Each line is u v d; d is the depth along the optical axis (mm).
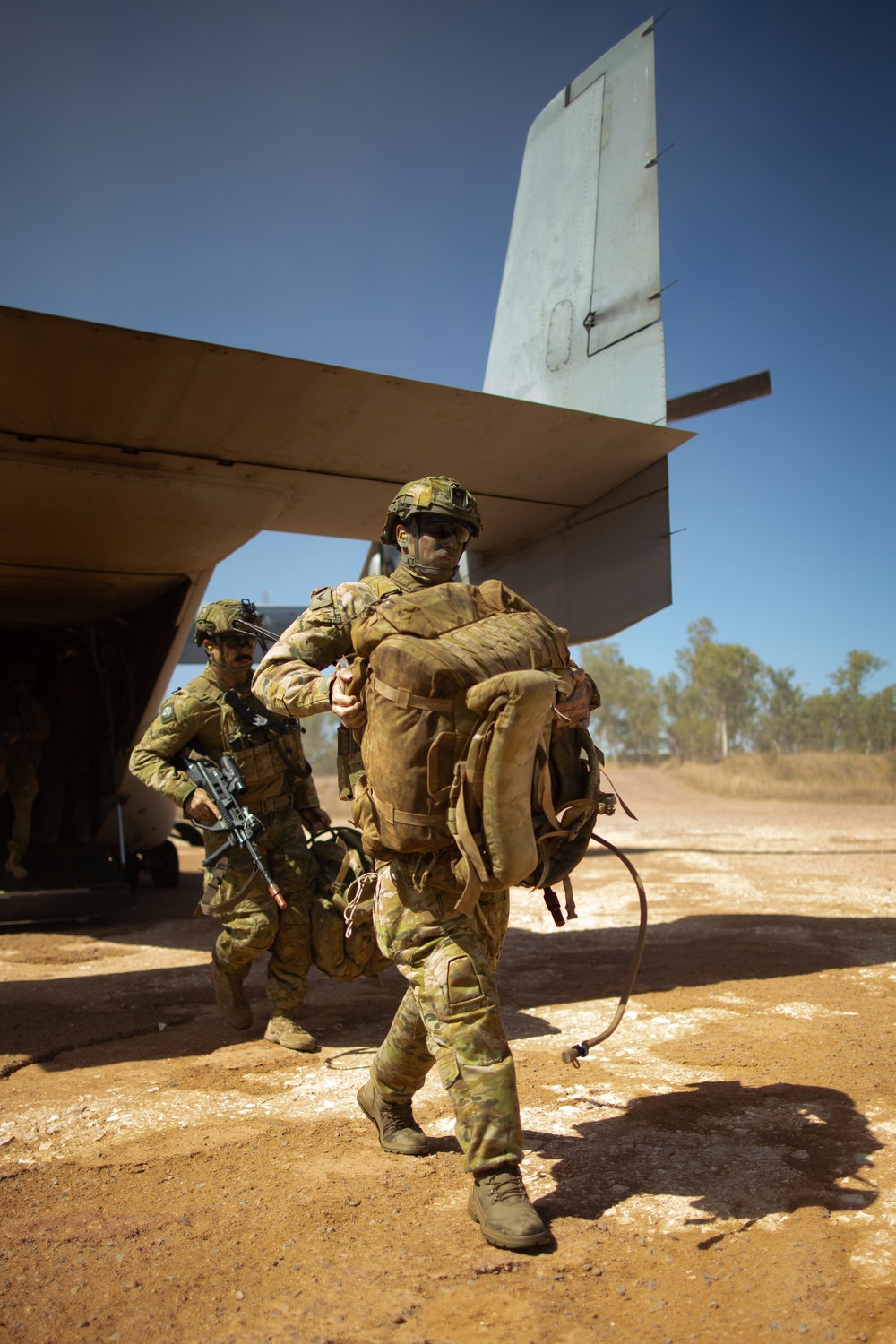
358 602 2678
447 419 5480
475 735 2232
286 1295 2049
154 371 4691
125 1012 4727
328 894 4129
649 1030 4105
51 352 4449
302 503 6410
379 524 6977
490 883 2301
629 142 7055
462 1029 2346
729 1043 3840
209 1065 3785
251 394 4980
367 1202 2506
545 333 7727
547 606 7402
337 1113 3219
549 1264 2156
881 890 8320
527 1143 2867
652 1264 2148
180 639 7559
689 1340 1847
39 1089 3533
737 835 14984
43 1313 1992
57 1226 2395
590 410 7152
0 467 5301
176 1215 2449
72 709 8953
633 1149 2801
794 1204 2412
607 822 18641
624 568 6664
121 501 5719
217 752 4180
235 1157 2842
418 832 2355
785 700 68000
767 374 6863
